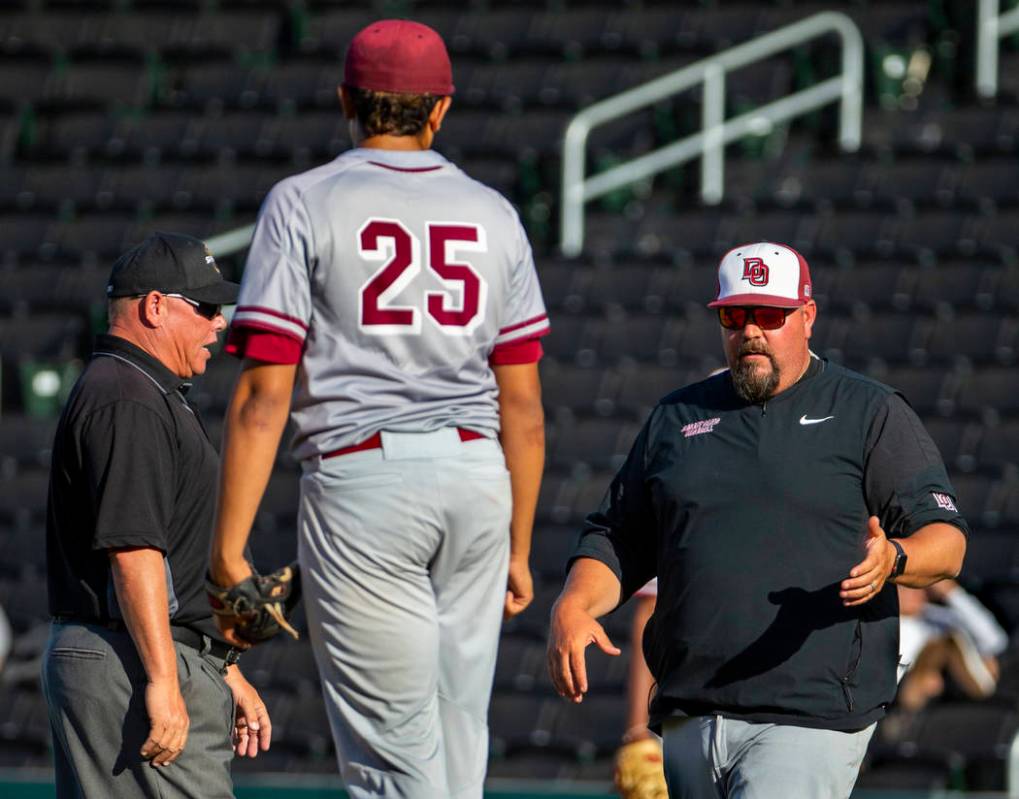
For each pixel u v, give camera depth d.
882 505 14.19
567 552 32.34
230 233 40.62
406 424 12.41
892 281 38.88
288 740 28.84
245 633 12.99
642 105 43.22
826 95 43.00
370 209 12.45
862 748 14.12
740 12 48.38
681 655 14.32
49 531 14.95
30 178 45.81
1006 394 35.53
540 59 48.03
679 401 15.17
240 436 12.31
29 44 50.53
